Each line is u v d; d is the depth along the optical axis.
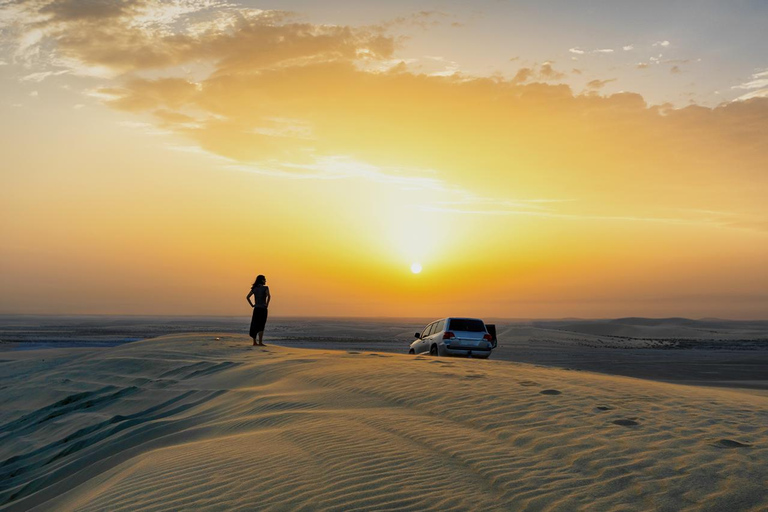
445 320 22.67
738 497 4.85
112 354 20.36
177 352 19.33
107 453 9.79
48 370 19.31
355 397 10.30
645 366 35.31
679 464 5.70
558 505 4.84
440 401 9.23
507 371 12.92
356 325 141.12
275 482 5.87
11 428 13.45
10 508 8.45
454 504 4.99
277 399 10.73
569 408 8.33
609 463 5.80
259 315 21.12
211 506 5.41
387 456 6.43
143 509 5.59
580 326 105.00
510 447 6.57
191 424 10.37
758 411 8.41
